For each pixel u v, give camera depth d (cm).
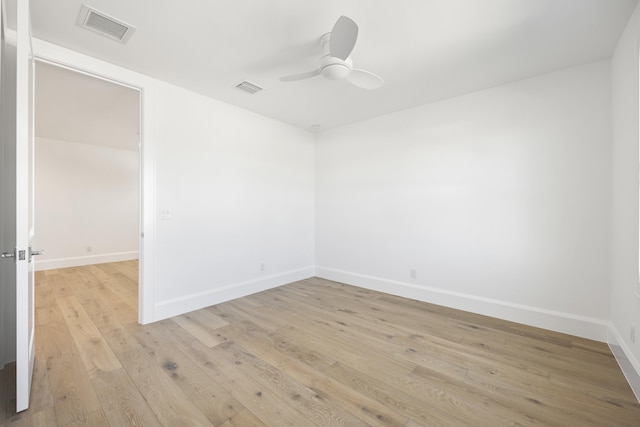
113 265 552
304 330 266
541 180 271
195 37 214
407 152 362
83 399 169
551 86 265
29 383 168
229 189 348
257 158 380
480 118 305
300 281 438
